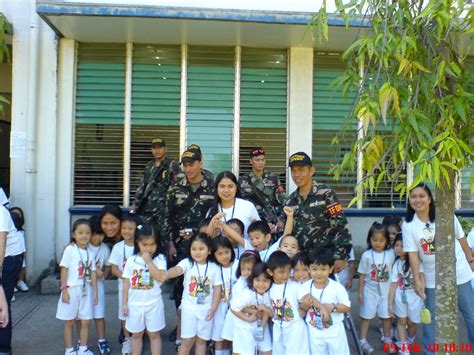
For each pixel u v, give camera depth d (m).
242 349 3.08
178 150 5.91
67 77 5.70
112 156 5.86
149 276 3.41
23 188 5.57
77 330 3.89
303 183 3.32
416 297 3.63
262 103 6.00
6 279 3.46
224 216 3.48
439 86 1.98
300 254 3.14
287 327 3.02
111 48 5.85
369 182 1.99
